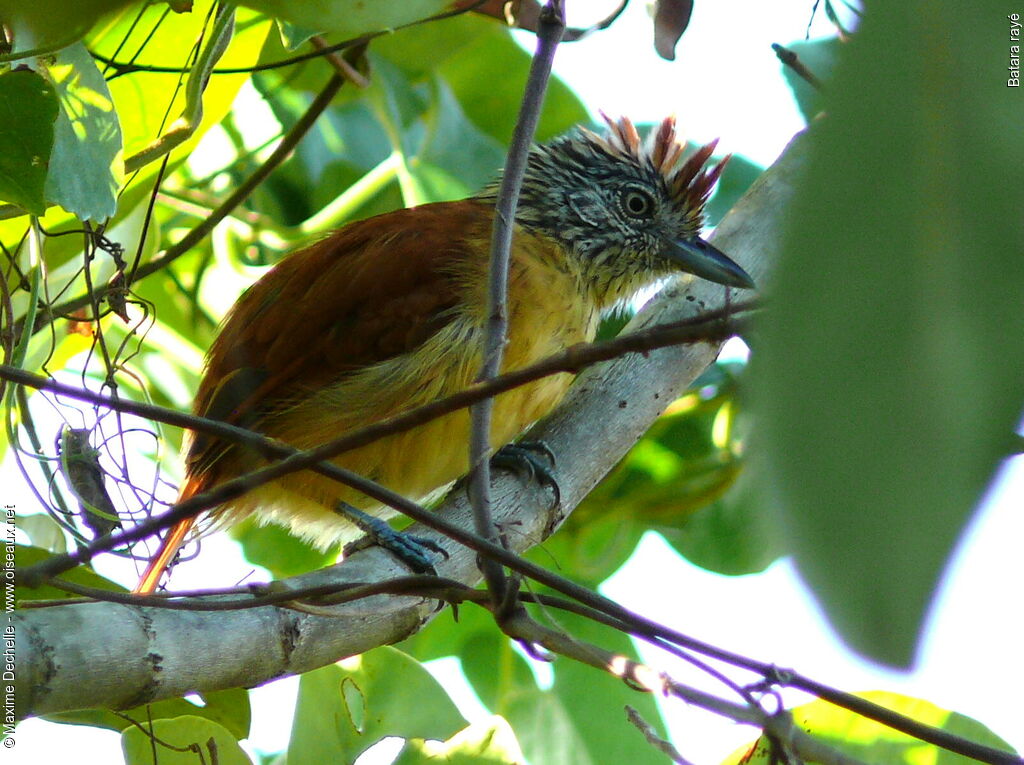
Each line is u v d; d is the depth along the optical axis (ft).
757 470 5.29
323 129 33.65
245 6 15.52
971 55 5.24
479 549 14.84
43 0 8.34
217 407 25.58
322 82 30.76
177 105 23.35
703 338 11.18
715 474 29.86
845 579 4.97
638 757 27.45
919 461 4.99
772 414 5.21
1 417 23.66
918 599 4.88
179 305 31.89
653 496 30.22
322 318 25.59
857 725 19.67
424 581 16.02
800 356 5.18
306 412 25.57
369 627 18.17
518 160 17.10
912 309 5.09
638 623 14.65
